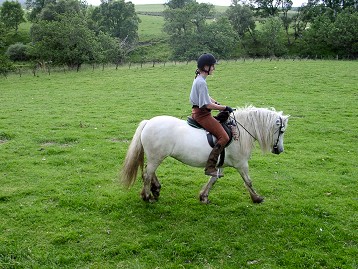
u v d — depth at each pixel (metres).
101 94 21.97
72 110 17.42
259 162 10.74
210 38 58.47
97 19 69.50
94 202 7.74
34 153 11.05
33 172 9.47
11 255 5.89
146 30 79.44
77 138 12.67
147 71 32.06
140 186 8.69
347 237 6.61
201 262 5.82
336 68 31.75
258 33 66.31
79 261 5.78
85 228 6.71
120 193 8.23
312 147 12.30
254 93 22.11
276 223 7.04
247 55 64.50
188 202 7.86
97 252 6.02
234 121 7.11
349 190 8.80
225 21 60.62
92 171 9.74
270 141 7.29
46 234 6.48
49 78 29.25
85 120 15.38
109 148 11.63
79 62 38.78
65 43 37.59
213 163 6.75
